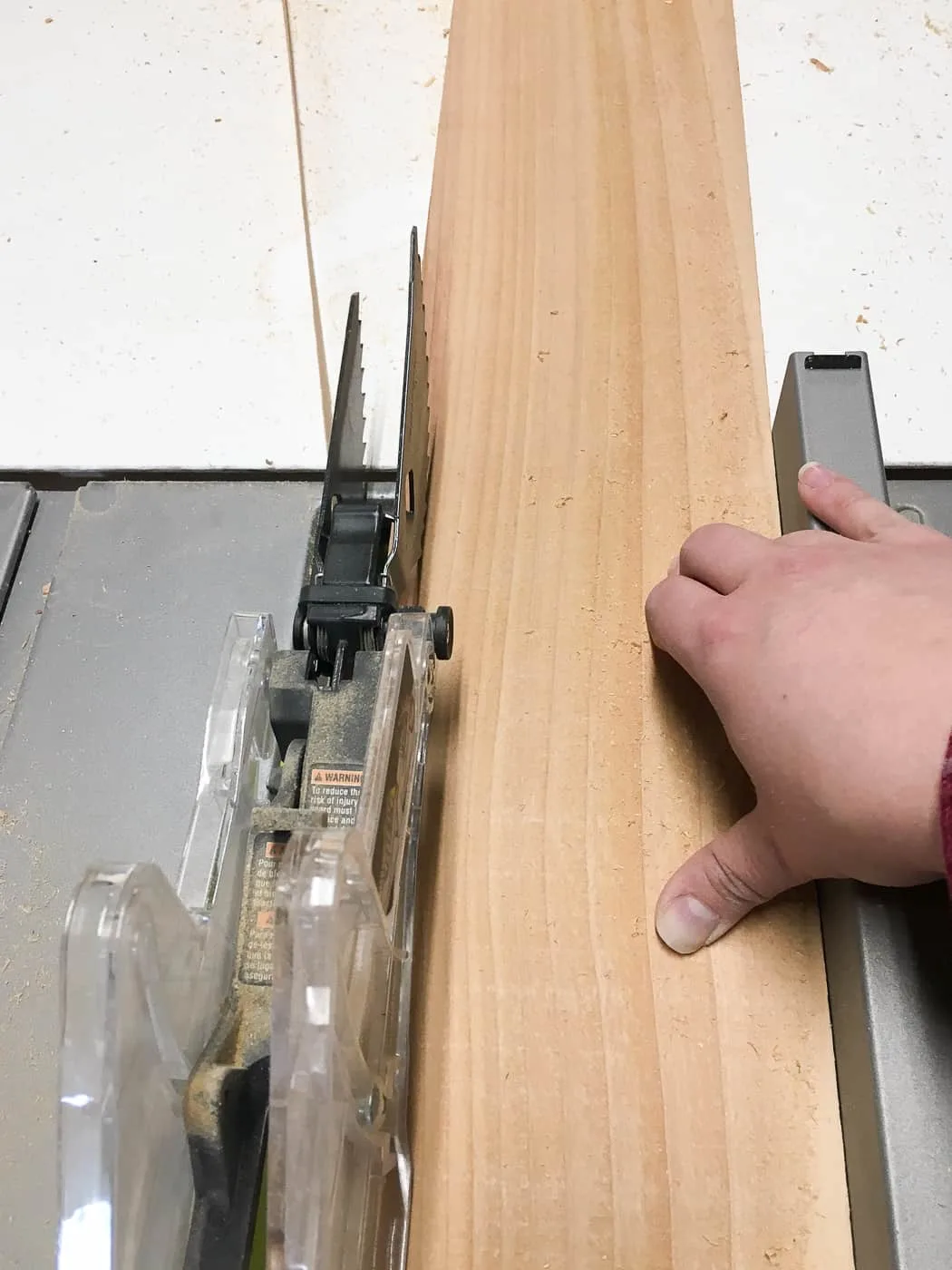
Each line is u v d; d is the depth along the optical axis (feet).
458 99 2.26
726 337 1.93
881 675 1.17
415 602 1.72
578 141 2.18
